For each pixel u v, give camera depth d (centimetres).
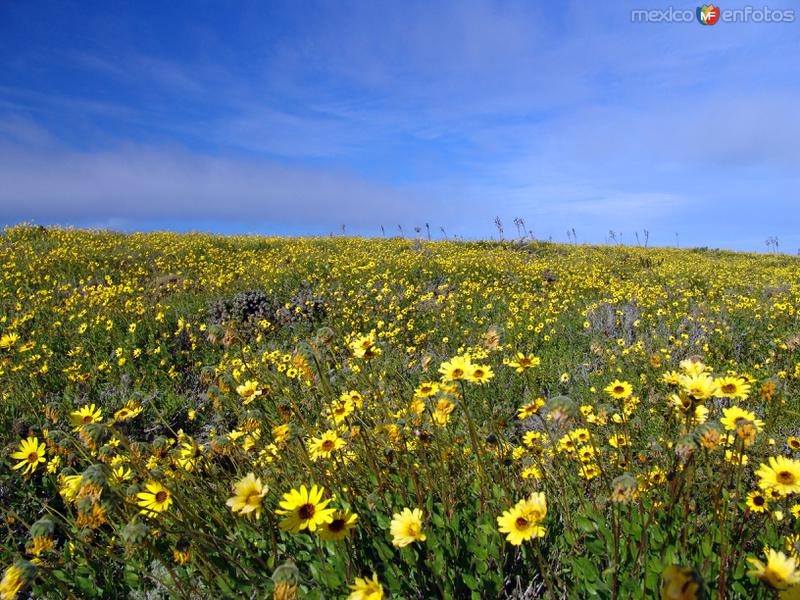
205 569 248
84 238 1842
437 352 853
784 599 155
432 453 341
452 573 248
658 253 2481
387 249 1967
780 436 407
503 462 347
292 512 199
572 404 216
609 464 341
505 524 214
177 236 2064
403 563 256
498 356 765
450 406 279
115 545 332
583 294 1356
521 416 309
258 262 1563
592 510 264
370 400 409
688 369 245
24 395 618
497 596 240
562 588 246
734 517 241
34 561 282
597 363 757
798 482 207
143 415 615
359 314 1042
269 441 368
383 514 281
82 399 663
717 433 206
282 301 1073
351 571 229
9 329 905
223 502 317
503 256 1955
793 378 614
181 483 304
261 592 234
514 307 1109
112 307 1009
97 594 292
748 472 330
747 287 1490
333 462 311
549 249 2367
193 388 717
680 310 1112
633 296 1241
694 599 120
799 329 873
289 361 652
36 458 301
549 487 315
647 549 228
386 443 350
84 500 229
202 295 1149
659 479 288
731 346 813
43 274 1319
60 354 834
